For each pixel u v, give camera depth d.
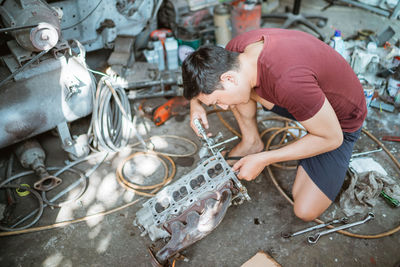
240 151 2.27
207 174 1.72
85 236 1.94
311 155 1.55
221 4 3.27
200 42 3.33
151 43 2.97
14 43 2.09
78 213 2.06
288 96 1.35
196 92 1.42
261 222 1.99
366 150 2.42
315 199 1.86
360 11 3.99
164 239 1.81
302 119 1.41
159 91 2.84
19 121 2.10
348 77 1.60
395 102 2.73
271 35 1.51
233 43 1.70
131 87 2.75
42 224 2.00
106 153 2.41
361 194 2.03
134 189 2.19
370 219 1.97
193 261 1.82
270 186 2.20
